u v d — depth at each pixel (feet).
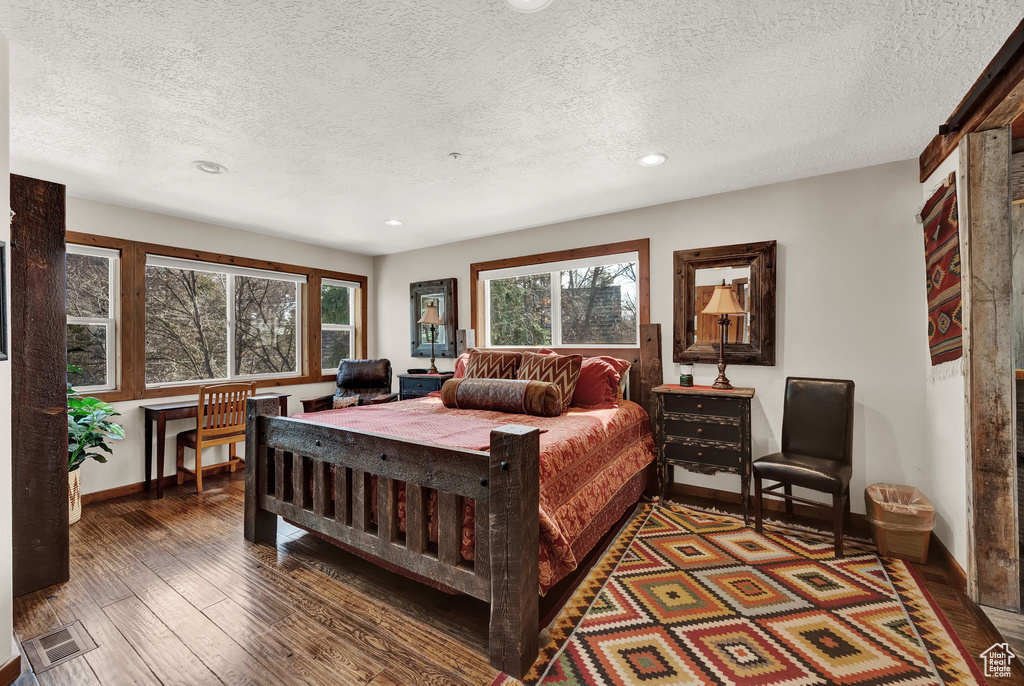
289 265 15.31
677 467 11.36
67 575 7.06
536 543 5.33
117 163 8.74
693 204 11.10
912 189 8.78
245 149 8.15
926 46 5.38
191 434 11.93
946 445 7.58
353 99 6.49
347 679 4.98
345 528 6.94
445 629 5.89
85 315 11.16
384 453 6.42
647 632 5.82
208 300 13.65
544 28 5.01
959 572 6.86
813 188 9.73
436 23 4.91
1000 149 6.27
